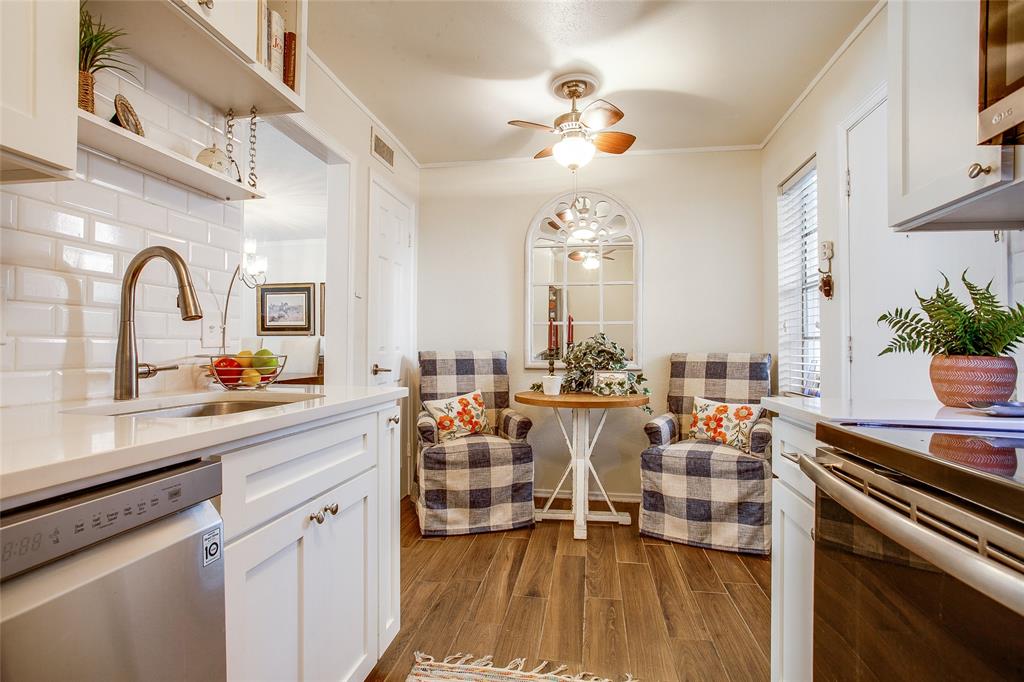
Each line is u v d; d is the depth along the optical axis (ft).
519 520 9.12
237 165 5.43
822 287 7.65
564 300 11.55
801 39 7.09
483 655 5.33
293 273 20.29
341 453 4.19
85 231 3.93
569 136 8.14
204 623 2.40
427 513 8.77
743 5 6.40
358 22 6.77
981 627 1.83
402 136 10.46
